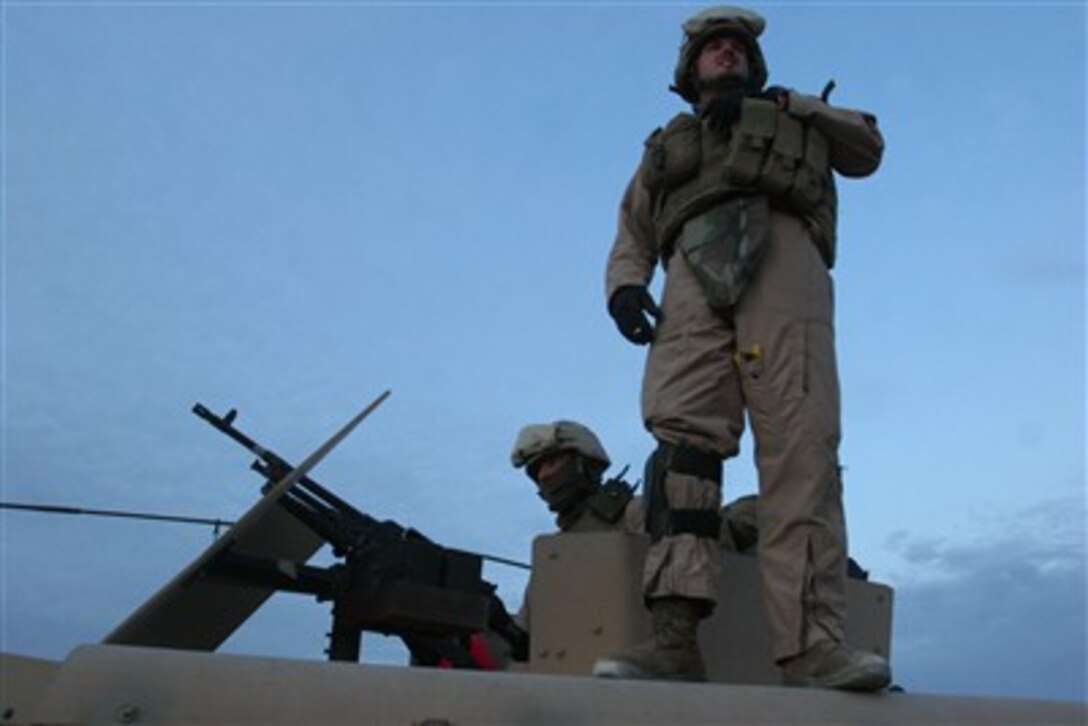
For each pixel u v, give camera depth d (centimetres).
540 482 462
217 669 167
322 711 166
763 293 279
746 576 317
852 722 208
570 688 184
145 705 160
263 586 302
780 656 258
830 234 297
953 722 219
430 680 175
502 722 174
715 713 193
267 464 323
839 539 266
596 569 302
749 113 290
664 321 292
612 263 314
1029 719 225
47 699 159
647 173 305
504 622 368
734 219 284
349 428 267
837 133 300
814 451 268
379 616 309
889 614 350
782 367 273
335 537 317
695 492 270
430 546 323
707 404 279
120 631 218
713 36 311
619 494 445
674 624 264
